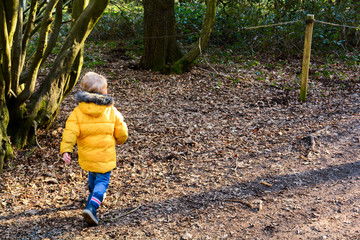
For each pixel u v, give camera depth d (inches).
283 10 437.4
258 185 154.2
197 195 147.3
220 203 140.3
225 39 447.5
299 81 329.4
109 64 362.3
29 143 188.4
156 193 149.8
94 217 122.6
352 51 426.9
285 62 388.5
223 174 165.9
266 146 195.8
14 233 121.3
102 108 122.1
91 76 125.5
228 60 389.7
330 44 422.0
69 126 121.5
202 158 184.4
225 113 252.1
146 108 261.3
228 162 178.7
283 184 154.1
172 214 133.2
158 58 343.3
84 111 121.7
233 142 202.8
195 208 137.2
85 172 168.9
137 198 145.7
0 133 167.0
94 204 122.1
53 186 155.7
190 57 341.7
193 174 167.0
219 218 129.9
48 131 206.5
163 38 339.6
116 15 450.9
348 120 228.7
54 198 145.9
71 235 120.6
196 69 355.3
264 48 426.3
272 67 373.4
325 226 122.0
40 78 313.9
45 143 194.1
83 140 124.3
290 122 231.1
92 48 406.9
